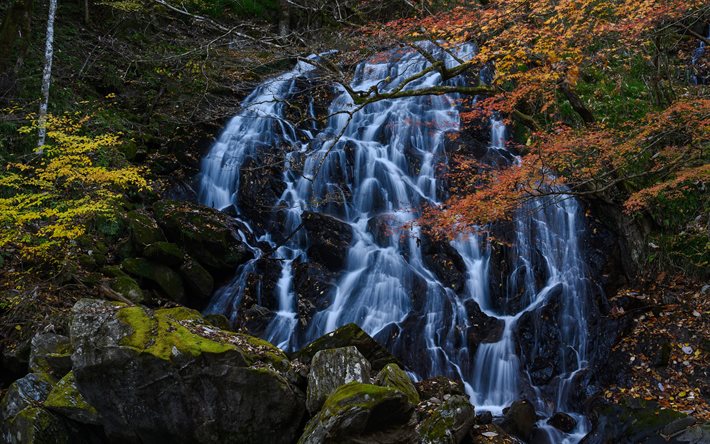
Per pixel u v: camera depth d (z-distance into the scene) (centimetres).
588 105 1138
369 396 529
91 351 555
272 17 1662
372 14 1342
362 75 1363
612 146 771
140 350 544
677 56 1296
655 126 755
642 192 762
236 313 926
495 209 741
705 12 927
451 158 1130
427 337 877
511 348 857
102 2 1288
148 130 1241
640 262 926
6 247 857
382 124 1269
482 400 810
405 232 1012
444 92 861
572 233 981
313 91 1375
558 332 884
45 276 853
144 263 915
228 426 564
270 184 1171
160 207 1012
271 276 992
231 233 1005
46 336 695
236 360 555
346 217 1120
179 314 690
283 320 923
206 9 1534
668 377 753
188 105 1291
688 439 628
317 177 1177
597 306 902
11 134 1001
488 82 1281
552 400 801
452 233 824
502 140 1170
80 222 889
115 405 570
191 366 546
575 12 761
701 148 747
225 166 1208
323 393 592
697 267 883
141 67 1353
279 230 1098
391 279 960
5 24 1069
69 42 1302
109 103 1257
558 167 801
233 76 1333
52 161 825
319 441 511
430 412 608
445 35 905
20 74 1101
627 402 719
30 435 567
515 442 666
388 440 541
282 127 1296
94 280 855
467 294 936
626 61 1229
